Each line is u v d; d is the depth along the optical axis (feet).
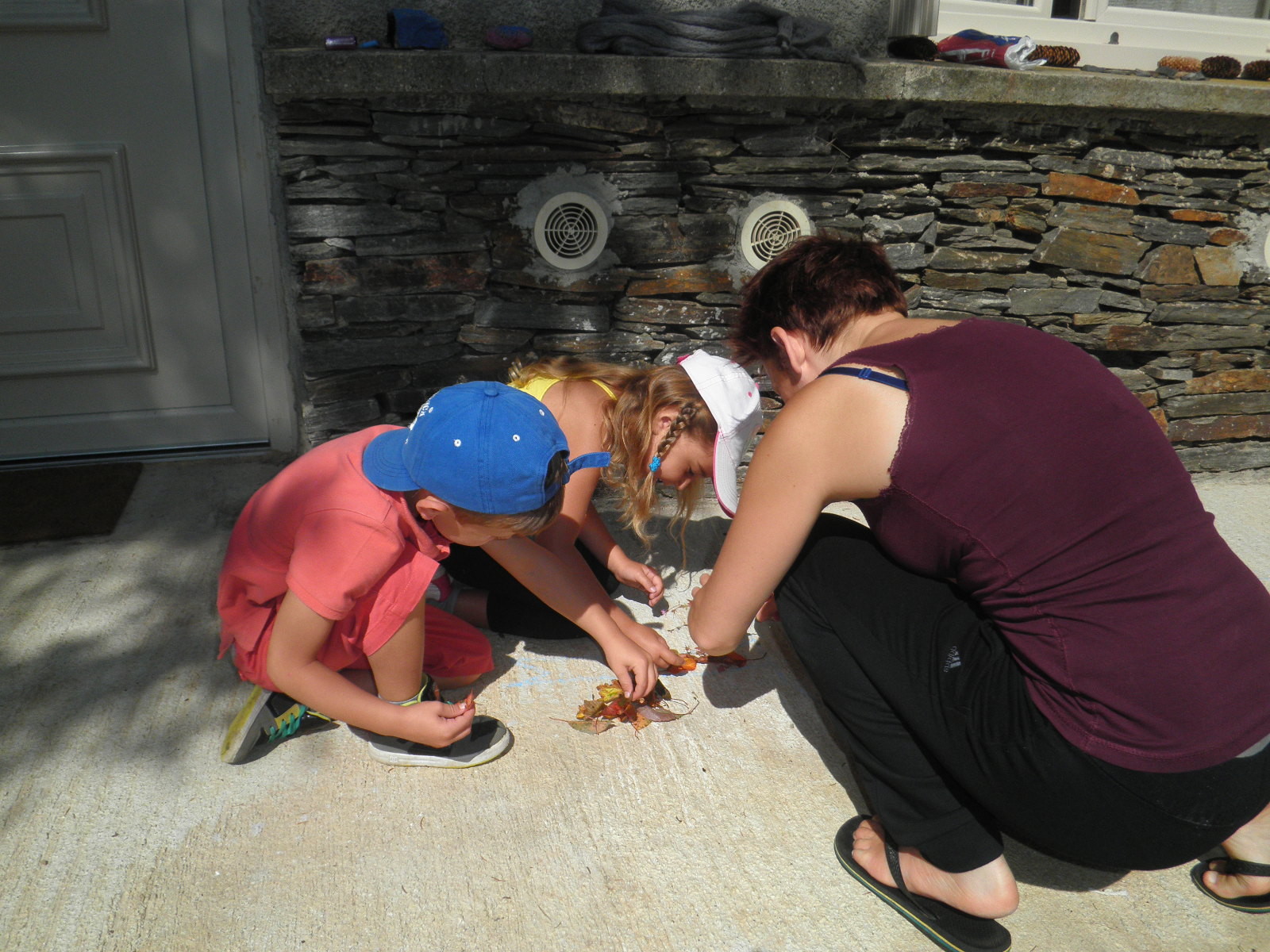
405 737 5.87
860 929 5.22
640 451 6.44
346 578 5.37
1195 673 4.16
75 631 7.23
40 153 8.66
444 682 6.89
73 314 9.27
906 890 5.28
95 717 6.40
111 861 5.39
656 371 6.44
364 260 8.55
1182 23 11.60
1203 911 5.46
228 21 8.58
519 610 7.37
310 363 8.75
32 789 5.81
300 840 5.59
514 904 5.25
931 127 9.17
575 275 8.96
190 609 7.57
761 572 5.06
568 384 6.88
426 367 9.05
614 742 6.53
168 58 8.64
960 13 10.96
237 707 6.59
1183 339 10.36
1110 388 4.49
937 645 4.91
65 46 8.48
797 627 5.45
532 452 5.11
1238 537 9.67
